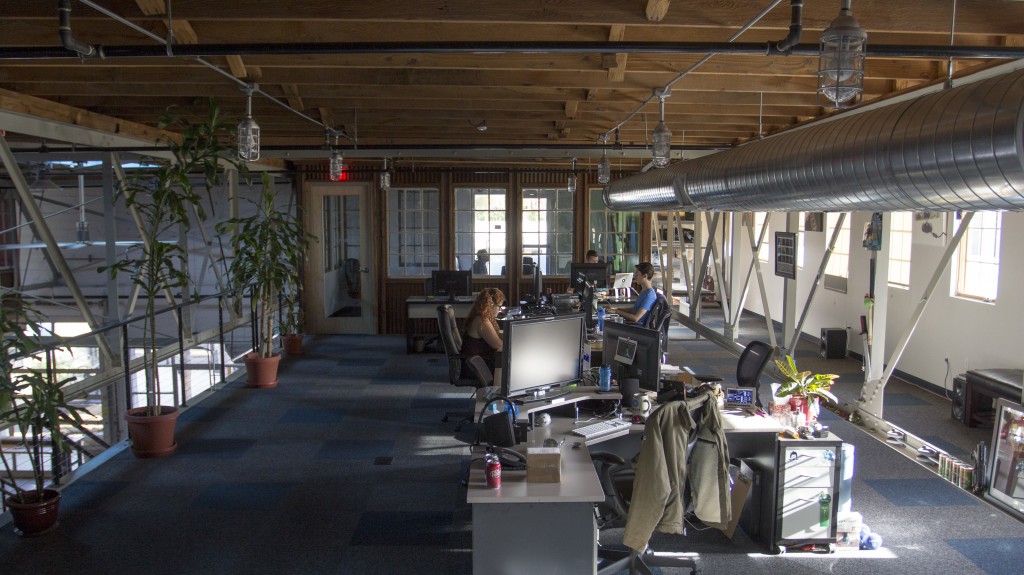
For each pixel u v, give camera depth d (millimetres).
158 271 6129
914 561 4199
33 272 11805
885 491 5223
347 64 5082
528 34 4574
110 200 7633
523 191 12172
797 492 4254
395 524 4695
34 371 4520
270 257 8398
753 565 4156
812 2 3934
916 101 3369
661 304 8086
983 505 4977
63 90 5957
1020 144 2588
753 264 10453
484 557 3488
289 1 3945
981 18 4020
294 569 4105
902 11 3994
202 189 11633
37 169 10312
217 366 10500
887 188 3469
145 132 7969
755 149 5234
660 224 15805
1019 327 6699
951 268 7691
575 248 12312
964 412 6824
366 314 12086
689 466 3951
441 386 8492
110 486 5340
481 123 7582
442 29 4617
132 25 3521
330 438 6496
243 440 6430
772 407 4609
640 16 3932
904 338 6531
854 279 9891
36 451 4621
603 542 4434
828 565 4152
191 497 5137
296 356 10281
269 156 9039
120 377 7148
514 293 12234
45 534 4543
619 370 4918
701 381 5219
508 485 3492
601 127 8445
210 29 4496
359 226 12062
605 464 4074
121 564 4160
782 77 5906
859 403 6941
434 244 12125
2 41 4488
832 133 4012
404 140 9539
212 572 4074
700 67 5188
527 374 4391
